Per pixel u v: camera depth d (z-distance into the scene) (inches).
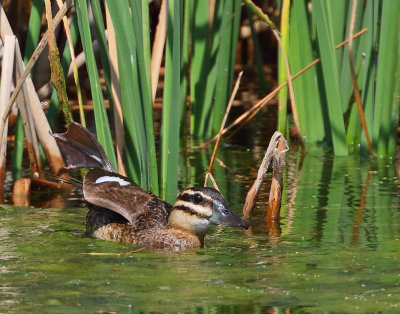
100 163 429.4
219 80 652.7
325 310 289.4
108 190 405.1
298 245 381.1
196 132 673.0
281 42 545.0
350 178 529.7
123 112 450.0
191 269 342.3
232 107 797.9
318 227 414.3
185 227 387.2
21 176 514.6
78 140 424.2
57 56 417.7
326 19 552.4
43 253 367.9
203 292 309.6
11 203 470.9
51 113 511.2
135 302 297.1
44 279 325.1
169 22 441.4
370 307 292.8
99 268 343.0
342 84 610.2
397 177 531.5
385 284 319.0
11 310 287.9
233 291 310.7
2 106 469.4
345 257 358.6
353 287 315.6
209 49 645.3
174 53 438.9
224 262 354.0
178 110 451.5
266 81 848.3
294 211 448.8
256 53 840.3
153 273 335.6
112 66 458.9
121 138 465.4
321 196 483.2
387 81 568.7
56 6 507.8
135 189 414.6
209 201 386.9
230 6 628.1
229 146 645.9
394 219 427.8
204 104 664.4
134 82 434.3
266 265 347.9
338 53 604.4
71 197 489.4
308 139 642.8
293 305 295.0
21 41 692.1
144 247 384.8
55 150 506.9
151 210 403.9
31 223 426.0
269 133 699.4
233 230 416.5
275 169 431.5
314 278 327.6
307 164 574.6
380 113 579.5
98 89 427.8
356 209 451.2
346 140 617.0
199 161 587.8
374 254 363.3
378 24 585.6
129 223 402.0
